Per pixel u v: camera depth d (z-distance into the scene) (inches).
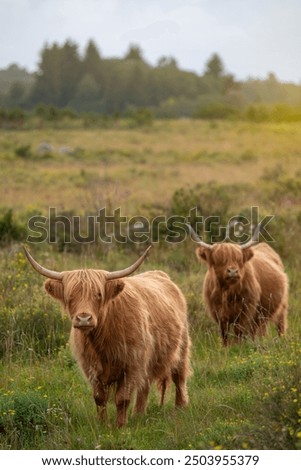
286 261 1433.3
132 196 2411.4
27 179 3061.0
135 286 724.0
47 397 732.7
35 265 664.4
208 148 4690.0
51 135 5757.9
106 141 5315.0
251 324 1018.7
